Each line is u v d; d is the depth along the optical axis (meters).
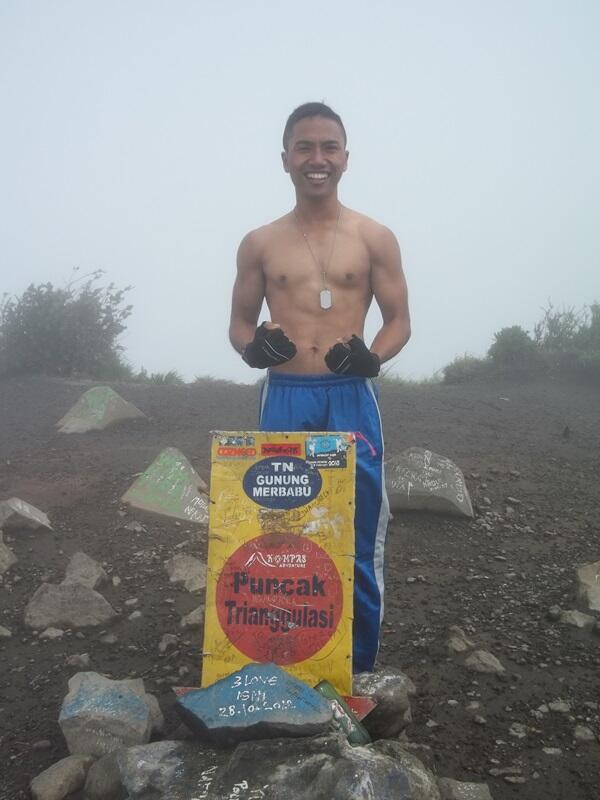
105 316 8.06
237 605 1.84
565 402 6.38
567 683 2.13
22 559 3.06
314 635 1.82
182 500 3.56
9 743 1.90
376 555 2.02
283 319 2.10
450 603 2.69
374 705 1.77
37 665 2.28
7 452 4.71
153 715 1.88
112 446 4.74
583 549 3.18
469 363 7.94
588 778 1.73
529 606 2.64
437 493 3.46
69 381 7.32
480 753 1.83
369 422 2.03
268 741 1.59
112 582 2.85
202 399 6.16
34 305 7.77
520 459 4.49
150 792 1.52
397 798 1.45
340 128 2.10
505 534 3.35
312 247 2.11
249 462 1.86
